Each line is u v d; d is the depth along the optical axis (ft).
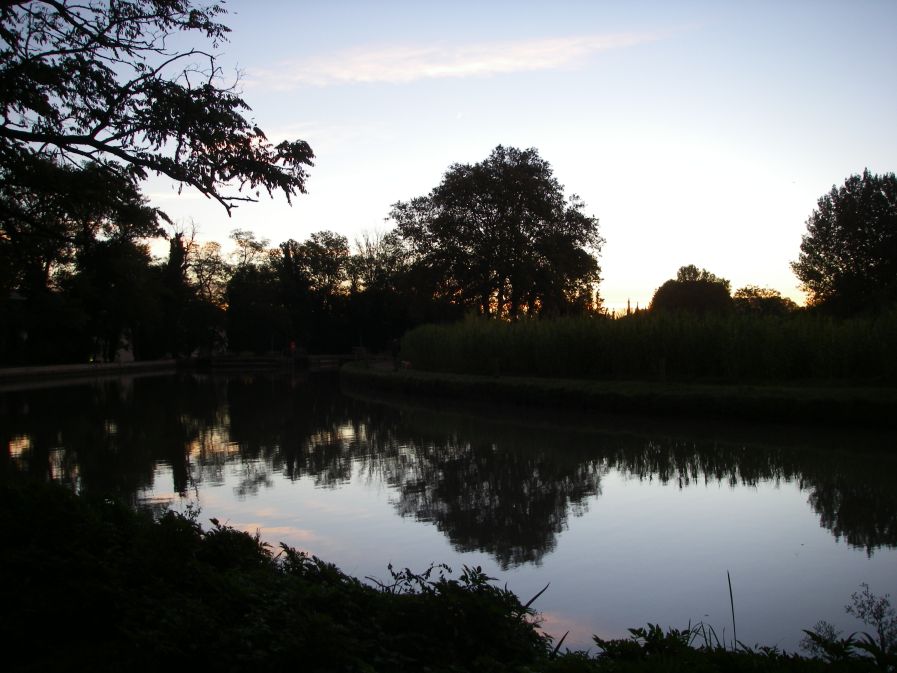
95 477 43.96
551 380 86.79
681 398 64.85
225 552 19.93
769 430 56.24
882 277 147.43
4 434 64.54
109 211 26.84
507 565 27.07
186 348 214.28
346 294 229.66
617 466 45.91
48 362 162.40
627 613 22.44
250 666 13.52
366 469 46.55
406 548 29.32
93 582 15.89
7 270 29.48
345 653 13.92
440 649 15.08
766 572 25.70
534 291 139.95
